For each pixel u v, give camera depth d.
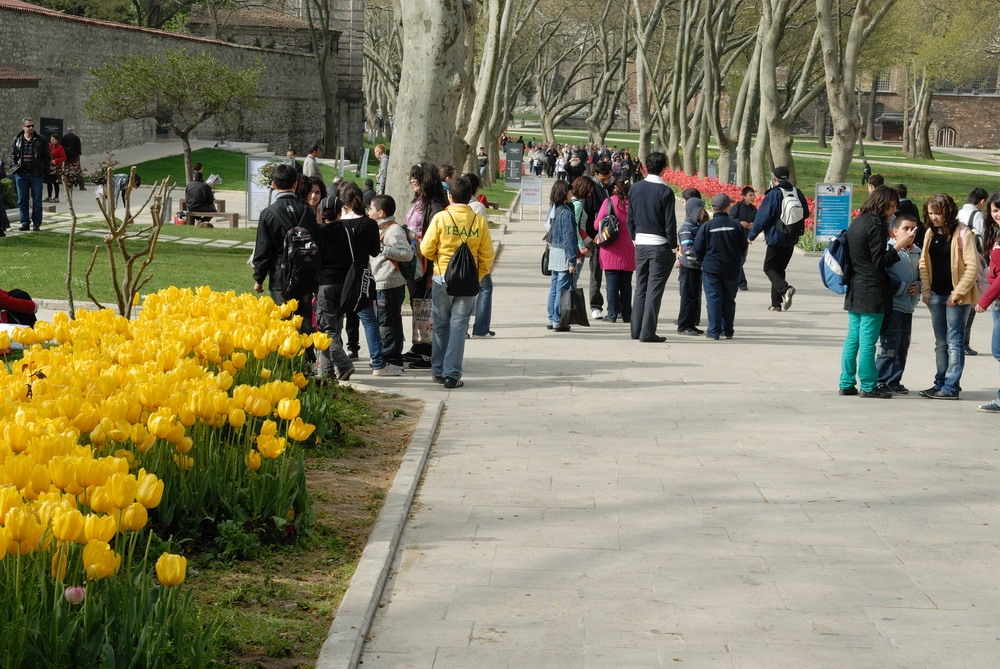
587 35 85.81
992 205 10.64
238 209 35.91
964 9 70.81
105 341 6.93
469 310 11.23
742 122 48.59
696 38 59.47
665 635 5.32
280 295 10.42
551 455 8.70
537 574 6.12
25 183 24.22
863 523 7.14
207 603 5.45
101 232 25.25
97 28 47.66
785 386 11.80
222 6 67.75
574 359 13.14
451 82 19.77
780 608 5.68
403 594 5.82
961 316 11.19
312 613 5.47
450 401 10.64
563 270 15.22
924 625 5.49
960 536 6.91
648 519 7.13
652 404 10.69
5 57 40.59
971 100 127.81
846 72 31.39
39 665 4.05
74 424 4.90
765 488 7.89
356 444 8.67
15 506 3.84
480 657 5.05
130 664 4.16
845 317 17.55
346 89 71.06
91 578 3.95
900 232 10.98
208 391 5.53
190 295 8.52
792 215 17.59
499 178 67.50
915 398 11.32
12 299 11.09
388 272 11.67
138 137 53.16
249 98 45.06
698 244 14.87
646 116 65.25
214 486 6.21
